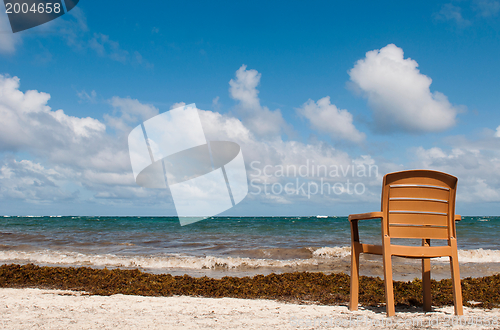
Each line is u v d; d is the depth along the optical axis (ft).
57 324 9.25
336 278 17.70
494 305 11.76
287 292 14.76
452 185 9.80
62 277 18.37
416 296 13.29
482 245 50.21
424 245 10.38
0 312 10.74
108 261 29.99
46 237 62.90
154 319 9.92
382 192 9.56
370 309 11.27
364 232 72.38
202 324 9.31
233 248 45.73
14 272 19.20
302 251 40.42
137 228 97.19
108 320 9.76
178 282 17.03
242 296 14.30
